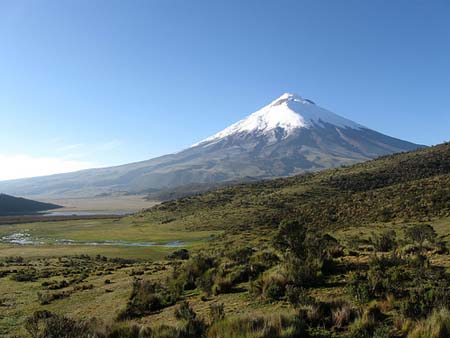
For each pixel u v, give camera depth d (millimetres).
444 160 105438
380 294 11219
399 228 42406
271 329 9227
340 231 49562
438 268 13555
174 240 80500
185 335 10000
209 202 127250
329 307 10516
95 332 10969
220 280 16219
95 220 139375
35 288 27641
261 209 97000
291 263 15141
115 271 34406
